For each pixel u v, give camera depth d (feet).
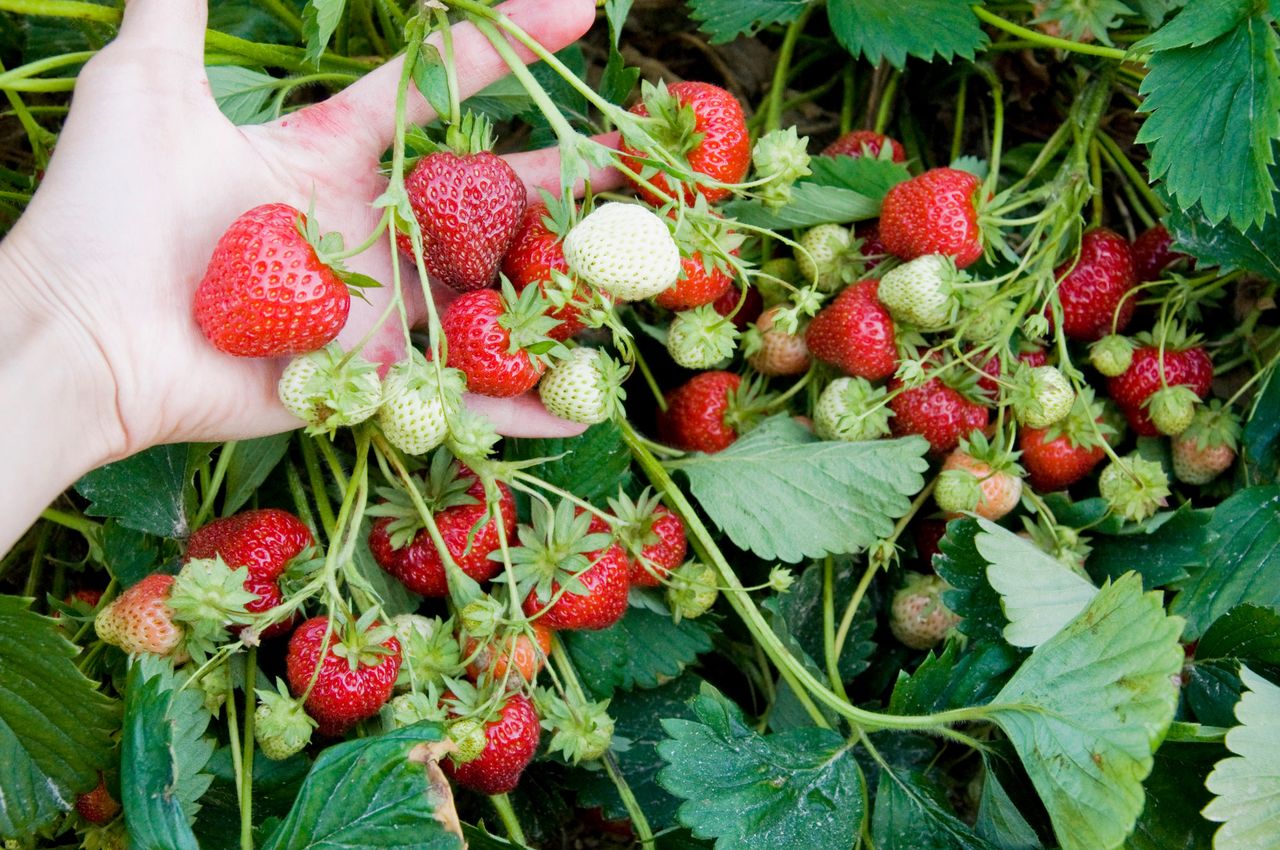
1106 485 1.88
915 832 1.70
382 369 1.72
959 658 1.79
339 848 1.50
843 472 1.83
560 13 1.68
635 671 1.85
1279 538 1.88
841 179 1.94
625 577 1.73
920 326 1.84
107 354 1.54
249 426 1.66
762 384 1.94
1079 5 1.96
